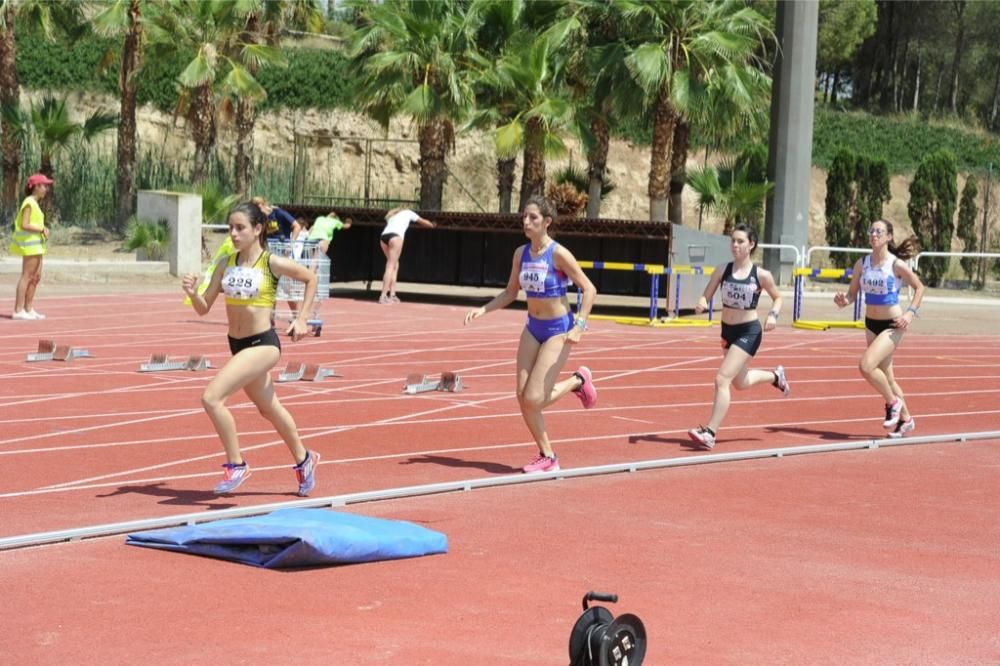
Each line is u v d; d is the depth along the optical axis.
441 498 9.05
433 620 5.94
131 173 39.16
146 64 38.44
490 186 53.09
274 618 5.91
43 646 5.44
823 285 38.97
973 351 21.66
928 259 44.03
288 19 41.66
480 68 35.94
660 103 34.50
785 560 7.41
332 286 33.97
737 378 11.80
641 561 7.29
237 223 8.48
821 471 10.61
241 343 8.60
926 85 93.25
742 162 41.47
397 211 28.23
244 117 39.12
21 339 18.84
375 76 34.78
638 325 24.86
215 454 10.53
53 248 36.47
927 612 6.38
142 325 21.39
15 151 37.84
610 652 4.71
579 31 36.06
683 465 10.69
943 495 9.66
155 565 6.88
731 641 5.75
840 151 45.66
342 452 10.77
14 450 10.47
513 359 18.14
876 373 12.38
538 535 7.91
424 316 25.06
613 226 26.11
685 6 33.59
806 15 37.41
